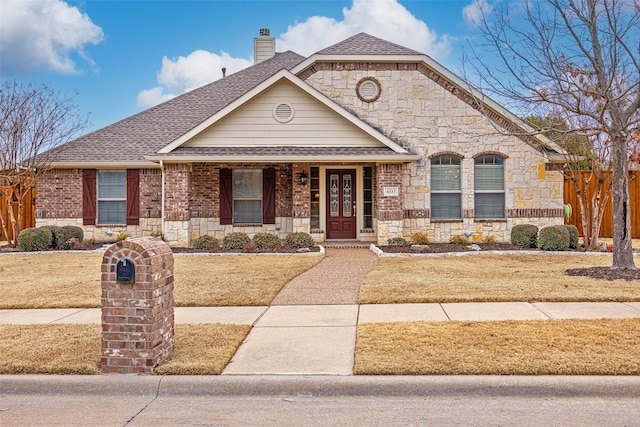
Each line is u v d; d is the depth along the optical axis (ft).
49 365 17.51
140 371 17.15
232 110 51.52
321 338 21.06
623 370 16.42
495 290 29.58
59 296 29.27
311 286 32.32
